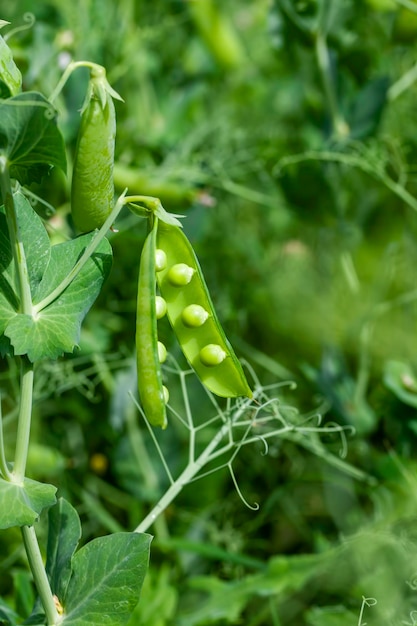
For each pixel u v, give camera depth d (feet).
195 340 1.98
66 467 2.75
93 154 1.83
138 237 2.86
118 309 2.85
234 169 3.22
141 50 3.31
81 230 1.91
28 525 1.85
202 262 3.10
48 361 2.67
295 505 2.76
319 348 2.98
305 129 3.32
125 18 3.22
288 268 3.11
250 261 3.18
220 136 3.34
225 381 1.98
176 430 2.73
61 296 1.91
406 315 2.93
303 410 2.83
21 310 1.89
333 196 2.88
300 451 2.76
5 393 2.65
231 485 2.77
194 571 2.59
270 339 3.05
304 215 2.96
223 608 2.41
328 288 3.05
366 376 2.76
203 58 3.77
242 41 4.03
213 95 3.80
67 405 2.80
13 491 1.87
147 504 2.72
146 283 1.85
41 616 1.99
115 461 2.72
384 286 2.86
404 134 3.14
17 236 1.84
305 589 2.49
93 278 1.92
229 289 3.10
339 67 3.15
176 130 3.33
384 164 2.84
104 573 1.95
